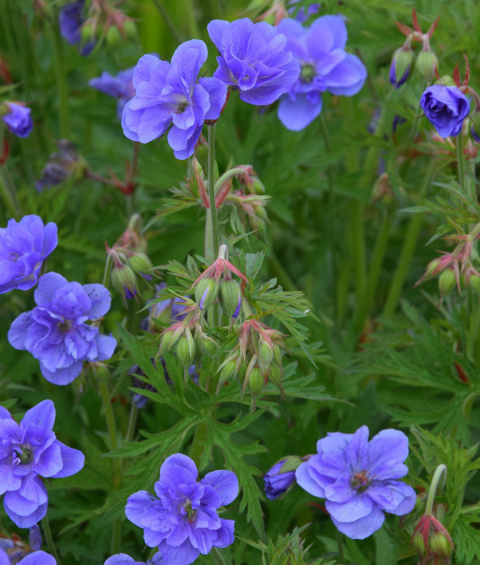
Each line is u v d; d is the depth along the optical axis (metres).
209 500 0.72
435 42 0.94
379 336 0.91
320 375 0.91
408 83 0.87
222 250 0.73
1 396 0.89
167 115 0.72
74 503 0.87
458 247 0.78
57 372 0.77
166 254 0.93
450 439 0.79
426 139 0.90
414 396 0.92
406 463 0.79
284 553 0.76
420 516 0.76
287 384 0.80
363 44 0.92
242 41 0.72
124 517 0.83
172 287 0.75
